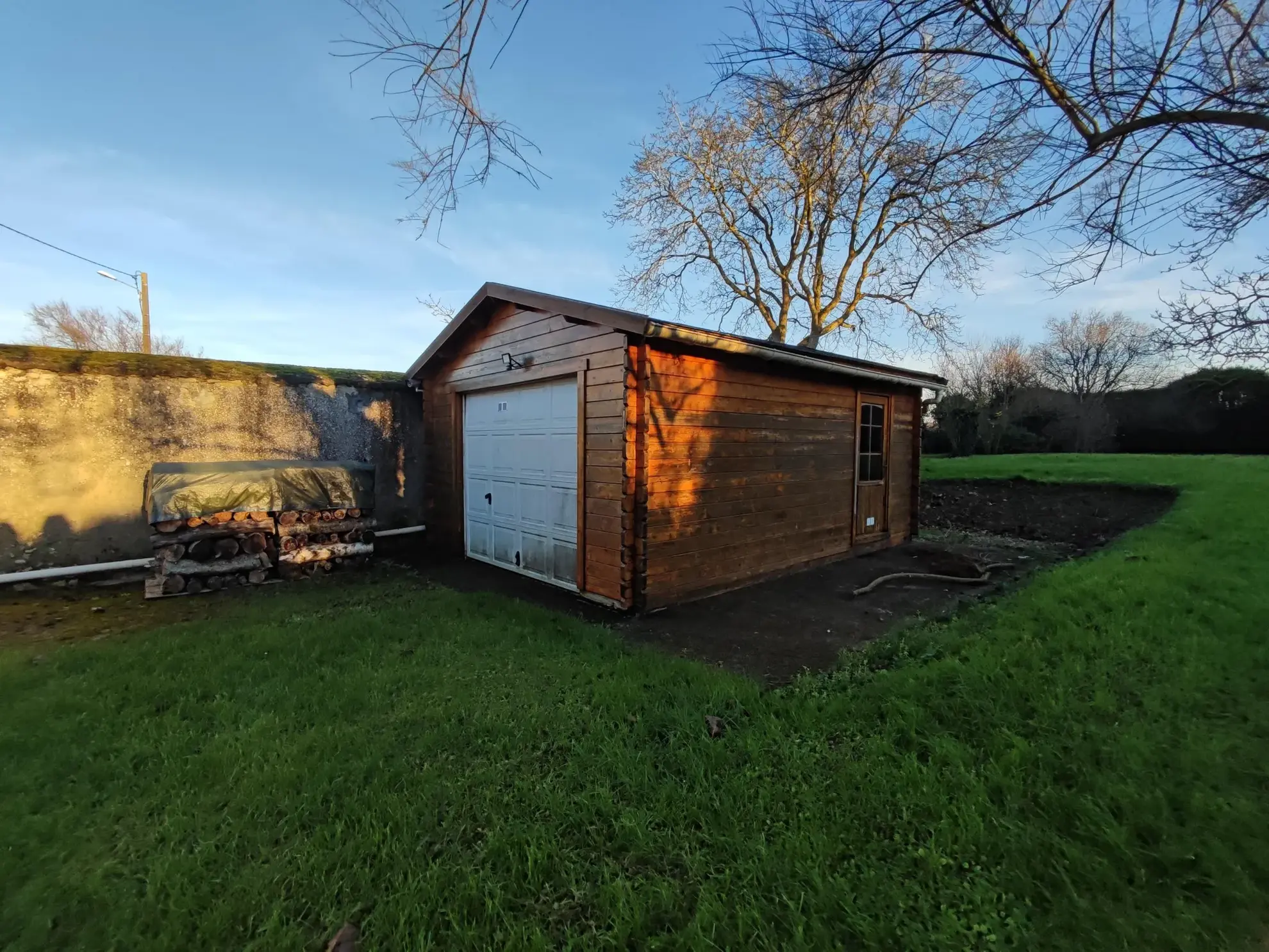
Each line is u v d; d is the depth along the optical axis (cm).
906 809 221
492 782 249
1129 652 358
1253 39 253
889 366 762
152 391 705
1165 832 203
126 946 174
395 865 201
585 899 187
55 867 204
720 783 245
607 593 542
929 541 897
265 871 199
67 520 654
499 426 720
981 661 350
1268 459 1373
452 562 767
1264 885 184
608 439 531
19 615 524
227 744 281
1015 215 357
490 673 370
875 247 1382
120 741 287
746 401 616
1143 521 926
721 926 172
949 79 345
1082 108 296
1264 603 432
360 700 328
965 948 163
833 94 342
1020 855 196
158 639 440
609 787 244
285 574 666
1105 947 162
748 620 504
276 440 792
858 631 470
